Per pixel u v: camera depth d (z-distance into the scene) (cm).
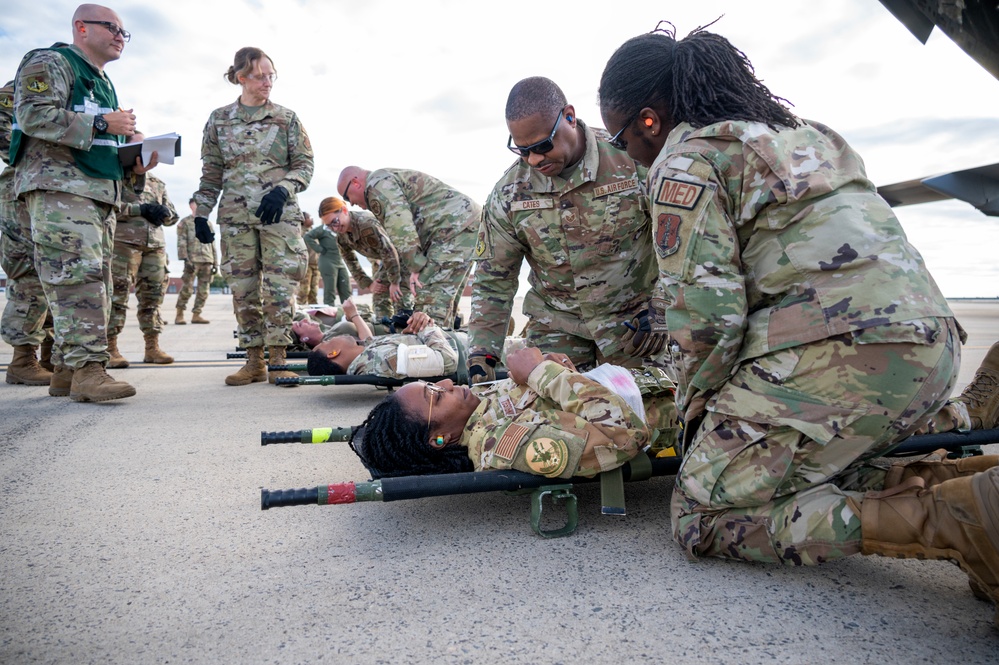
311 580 162
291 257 474
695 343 154
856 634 133
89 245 378
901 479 159
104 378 390
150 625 141
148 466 261
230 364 588
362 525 199
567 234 260
